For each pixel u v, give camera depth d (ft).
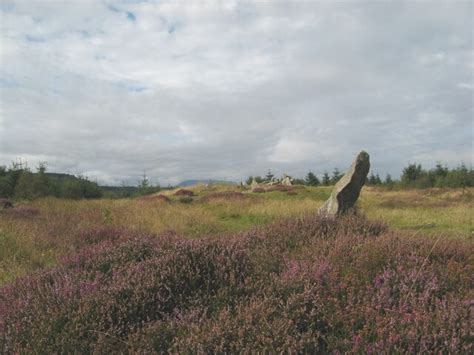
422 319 9.70
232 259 14.26
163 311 11.59
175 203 77.46
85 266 15.61
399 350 8.58
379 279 12.41
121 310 10.98
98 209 56.65
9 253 25.48
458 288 12.27
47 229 35.24
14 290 13.70
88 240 28.50
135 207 60.44
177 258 14.26
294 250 17.21
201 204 72.95
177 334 9.95
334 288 11.83
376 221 22.56
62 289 12.57
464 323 9.32
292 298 10.93
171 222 43.70
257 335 9.26
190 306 11.36
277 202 69.97
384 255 14.64
